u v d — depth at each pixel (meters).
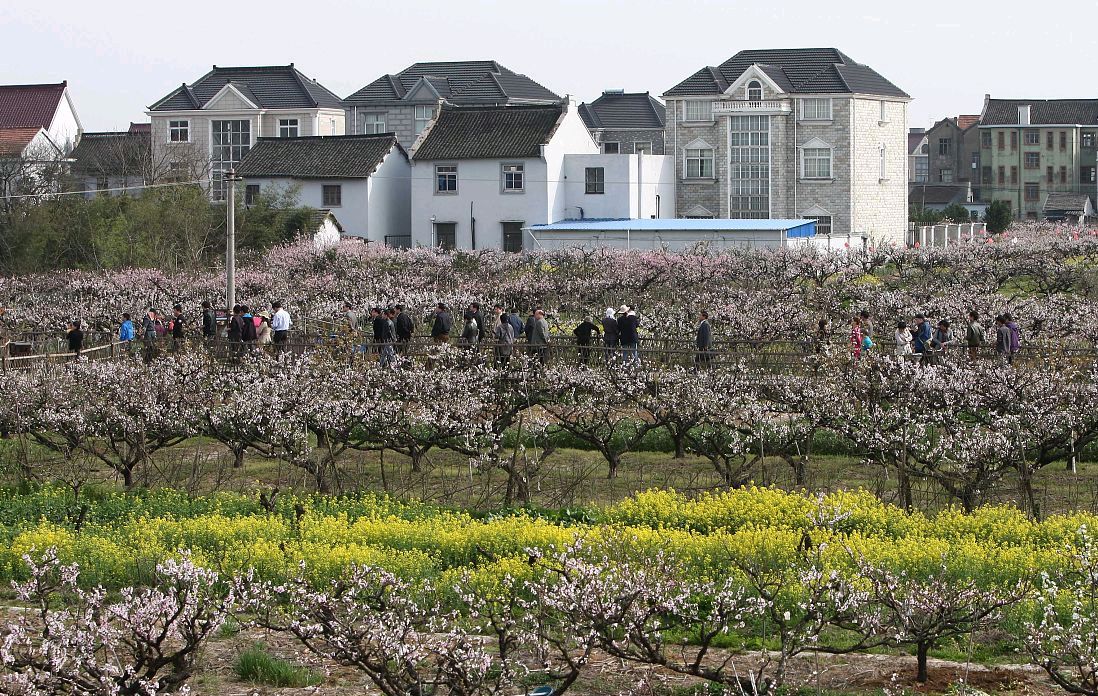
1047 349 66.81
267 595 28.67
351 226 155.75
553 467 53.97
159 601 25.45
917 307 83.81
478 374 53.59
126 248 127.94
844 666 31.06
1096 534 38.69
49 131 195.75
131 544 40.72
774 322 80.62
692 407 49.28
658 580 28.25
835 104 164.12
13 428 52.09
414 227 157.88
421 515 44.47
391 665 26.86
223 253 136.50
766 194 166.38
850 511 40.78
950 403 49.66
